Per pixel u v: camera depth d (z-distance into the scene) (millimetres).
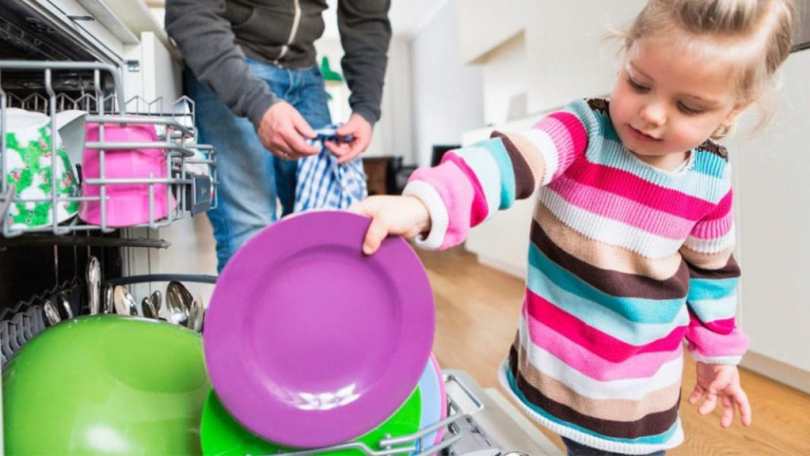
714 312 701
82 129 494
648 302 633
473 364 1364
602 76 1752
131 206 472
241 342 404
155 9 1496
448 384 839
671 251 644
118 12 851
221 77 789
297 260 409
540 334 678
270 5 955
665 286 643
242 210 975
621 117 542
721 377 711
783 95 1100
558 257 656
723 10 469
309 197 903
